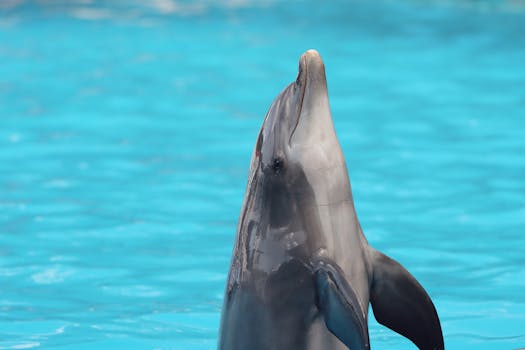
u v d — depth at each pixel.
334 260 13.09
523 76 41.72
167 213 25.42
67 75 41.66
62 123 34.50
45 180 28.27
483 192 27.00
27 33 50.94
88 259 22.03
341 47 47.78
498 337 17.14
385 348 16.53
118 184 27.92
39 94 38.47
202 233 23.89
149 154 30.91
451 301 19.20
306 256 13.09
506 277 20.64
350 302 12.27
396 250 22.48
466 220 24.69
